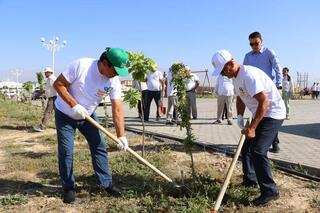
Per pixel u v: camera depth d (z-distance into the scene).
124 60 4.01
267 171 4.11
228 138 7.73
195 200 4.11
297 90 36.19
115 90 4.20
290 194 4.45
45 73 8.64
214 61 4.02
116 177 5.01
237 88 4.11
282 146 6.93
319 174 5.20
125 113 13.63
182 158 5.91
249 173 4.56
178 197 4.36
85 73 4.11
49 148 6.93
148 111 10.68
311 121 11.00
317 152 6.36
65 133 4.24
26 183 4.94
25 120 10.27
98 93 4.17
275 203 4.20
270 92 4.11
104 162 4.46
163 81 11.05
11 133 8.65
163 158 5.79
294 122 10.72
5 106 15.20
